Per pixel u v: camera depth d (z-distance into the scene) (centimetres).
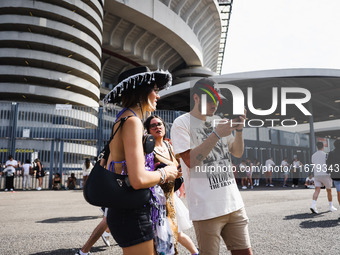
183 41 5569
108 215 138
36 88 3481
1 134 1398
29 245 355
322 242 351
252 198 878
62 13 3594
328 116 2217
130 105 146
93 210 667
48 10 3522
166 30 5194
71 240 382
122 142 135
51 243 366
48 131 1445
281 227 441
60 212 636
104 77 6353
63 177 1485
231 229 171
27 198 957
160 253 142
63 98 3625
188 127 164
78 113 1467
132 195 127
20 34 3419
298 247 330
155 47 5859
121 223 131
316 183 582
